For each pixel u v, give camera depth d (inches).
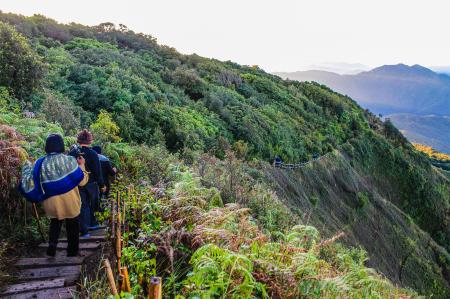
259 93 2267.5
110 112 900.0
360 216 1878.7
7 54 636.1
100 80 992.2
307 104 2564.0
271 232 312.2
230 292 147.5
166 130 979.3
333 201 1729.8
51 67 1061.1
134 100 974.4
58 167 181.3
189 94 1641.2
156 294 100.6
